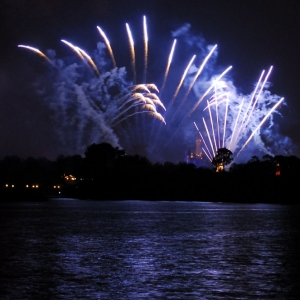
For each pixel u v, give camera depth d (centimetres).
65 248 5650
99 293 3500
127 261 4731
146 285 3728
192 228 8344
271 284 3756
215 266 4472
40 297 3400
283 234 7319
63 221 9950
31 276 4022
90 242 6234
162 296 3428
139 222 9712
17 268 4362
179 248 5666
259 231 7812
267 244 6050
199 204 19312
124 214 12406
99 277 3994
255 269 4325
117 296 3428
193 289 3609
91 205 17838
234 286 3697
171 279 3925
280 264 4575
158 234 7288
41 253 5250
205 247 5750
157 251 5412
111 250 5484
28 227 8500
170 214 12431
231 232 7644
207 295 3453
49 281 3850
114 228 8306
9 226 8719
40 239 6562
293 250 5509
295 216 11719
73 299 3356
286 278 3959
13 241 6338
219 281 3859
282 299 3356
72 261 4731
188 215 12050
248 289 3609
